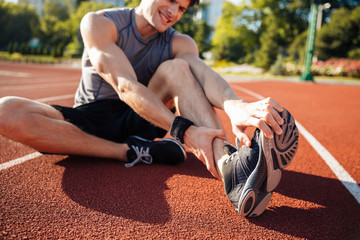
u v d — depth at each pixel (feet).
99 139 5.47
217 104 4.42
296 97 23.22
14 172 5.16
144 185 4.86
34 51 127.34
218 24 116.88
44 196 4.29
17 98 4.54
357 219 4.05
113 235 3.38
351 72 60.59
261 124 3.45
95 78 5.43
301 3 107.55
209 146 4.02
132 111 5.93
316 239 3.52
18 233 3.32
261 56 86.74
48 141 4.79
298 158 7.04
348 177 5.75
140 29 5.29
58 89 21.25
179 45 5.67
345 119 13.60
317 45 93.09
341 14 94.22
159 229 3.56
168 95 4.97
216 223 3.78
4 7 183.32
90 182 4.87
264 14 110.63
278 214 4.12
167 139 5.80
